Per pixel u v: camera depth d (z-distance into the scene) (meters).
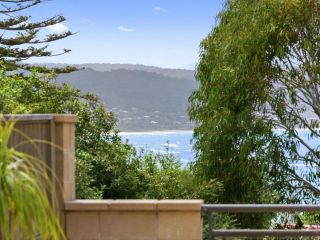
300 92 17.92
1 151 3.61
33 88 13.11
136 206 5.57
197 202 5.50
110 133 13.39
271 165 16.61
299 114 17.47
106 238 5.65
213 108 16.80
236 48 16.64
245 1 17.66
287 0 16.88
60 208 5.71
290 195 16.97
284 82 17.45
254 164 16.17
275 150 16.55
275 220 15.09
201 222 5.55
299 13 16.94
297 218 14.93
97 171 12.81
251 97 16.72
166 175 13.46
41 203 3.64
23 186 3.58
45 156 5.72
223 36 17.23
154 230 5.57
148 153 13.95
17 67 26.75
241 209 5.48
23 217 3.60
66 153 5.84
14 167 3.62
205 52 17.80
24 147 5.39
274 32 16.66
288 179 17.02
